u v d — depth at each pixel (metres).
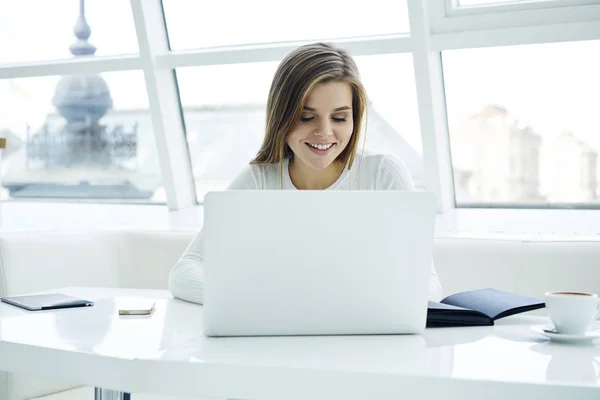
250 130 3.93
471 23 3.18
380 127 3.58
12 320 1.56
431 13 3.23
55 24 4.20
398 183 2.17
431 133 3.35
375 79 3.52
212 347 1.31
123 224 3.48
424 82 3.27
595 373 1.14
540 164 3.37
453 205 3.60
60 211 4.00
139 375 1.21
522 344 1.37
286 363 1.19
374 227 1.39
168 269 2.90
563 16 3.02
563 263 2.39
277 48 3.53
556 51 3.22
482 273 2.47
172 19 3.89
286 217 1.37
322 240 1.38
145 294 2.03
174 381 1.21
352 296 1.40
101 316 1.62
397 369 1.16
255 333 1.41
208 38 3.87
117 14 4.04
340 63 2.02
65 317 1.60
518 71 3.30
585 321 1.39
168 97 3.91
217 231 1.36
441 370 1.15
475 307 1.67
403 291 1.42
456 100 3.45
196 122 4.02
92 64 3.97
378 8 3.46
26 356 1.33
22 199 4.48
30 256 2.67
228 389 1.19
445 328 1.53
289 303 1.39
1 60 4.37
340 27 3.56
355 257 1.39
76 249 2.82
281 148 2.14
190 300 1.83
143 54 3.79
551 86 3.27
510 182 3.45
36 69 4.16
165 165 3.96
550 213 3.30
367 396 1.14
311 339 1.40
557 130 3.30
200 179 4.12
